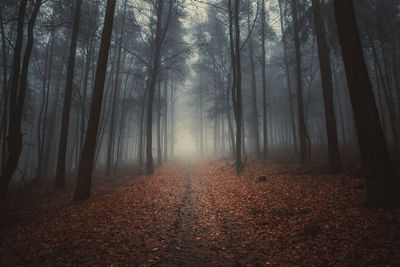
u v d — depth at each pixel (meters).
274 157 18.95
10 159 8.24
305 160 12.23
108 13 9.04
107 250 4.05
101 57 8.88
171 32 19.84
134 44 20.98
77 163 20.05
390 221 3.96
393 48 15.47
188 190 9.88
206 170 17.33
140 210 6.64
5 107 11.82
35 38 15.76
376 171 4.78
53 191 10.45
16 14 11.24
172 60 21.89
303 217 5.09
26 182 13.22
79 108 20.09
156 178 13.52
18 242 4.42
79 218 5.86
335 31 13.53
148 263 3.62
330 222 4.51
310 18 13.48
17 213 6.58
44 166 19.27
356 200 5.49
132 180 13.27
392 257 3.10
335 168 9.22
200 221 5.78
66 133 12.05
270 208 6.14
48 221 5.71
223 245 4.29
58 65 19.41
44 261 3.68
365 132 4.93
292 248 3.89
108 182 13.07
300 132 12.57
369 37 13.95
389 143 16.89
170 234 4.90
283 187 8.25
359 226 4.09
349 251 3.45
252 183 9.84
